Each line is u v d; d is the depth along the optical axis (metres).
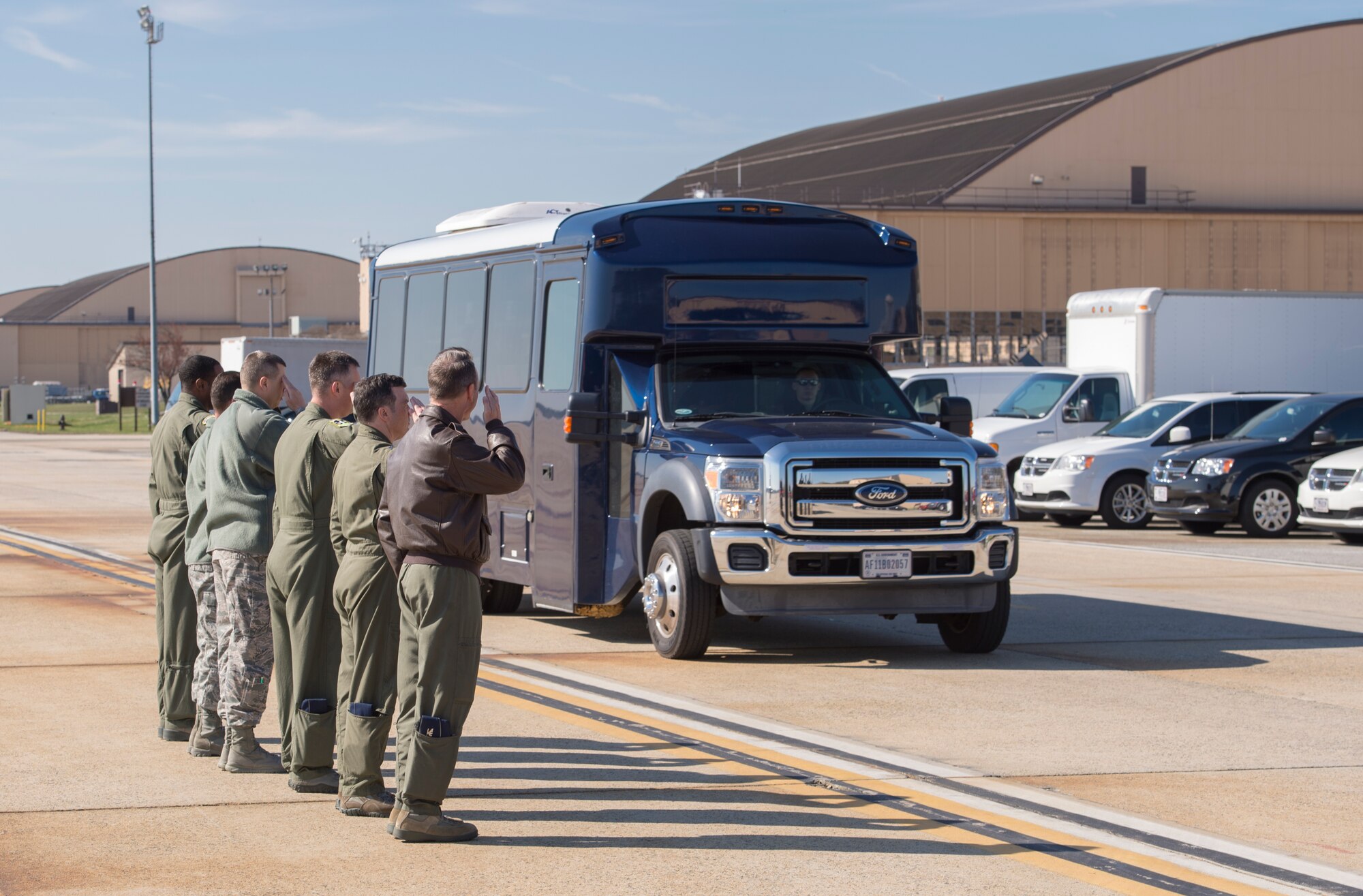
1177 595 16.41
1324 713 10.02
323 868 6.53
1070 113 79.44
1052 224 77.19
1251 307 30.34
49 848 6.82
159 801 7.66
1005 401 29.92
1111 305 30.38
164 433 8.97
